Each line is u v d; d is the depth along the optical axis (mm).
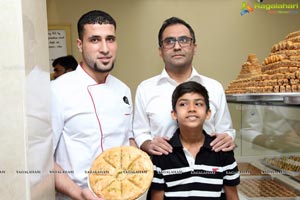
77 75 1108
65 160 1060
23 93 590
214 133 1266
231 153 1183
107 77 1199
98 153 1071
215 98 1386
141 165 919
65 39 2746
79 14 2758
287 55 1296
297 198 1312
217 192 1120
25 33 602
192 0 2846
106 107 1122
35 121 667
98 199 829
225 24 2883
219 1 2865
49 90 840
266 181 1510
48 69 823
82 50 1074
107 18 1039
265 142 1653
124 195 842
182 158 1139
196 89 1144
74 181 1027
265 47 2920
